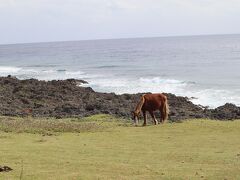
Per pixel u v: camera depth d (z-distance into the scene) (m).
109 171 16.72
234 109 42.16
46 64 127.56
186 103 47.97
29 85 61.28
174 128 29.02
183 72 84.94
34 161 18.41
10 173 16.05
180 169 17.20
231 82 66.06
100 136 26.33
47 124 30.28
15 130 27.92
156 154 20.55
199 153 20.78
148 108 31.62
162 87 64.19
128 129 29.25
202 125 29.86
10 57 184.75
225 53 144.25
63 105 46.94
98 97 53.03
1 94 54.66
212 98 53.25
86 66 112.56
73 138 25.48
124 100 50.50
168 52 168.62
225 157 19.66
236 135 26.23
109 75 85.06
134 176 15.98
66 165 17.70
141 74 84.06
